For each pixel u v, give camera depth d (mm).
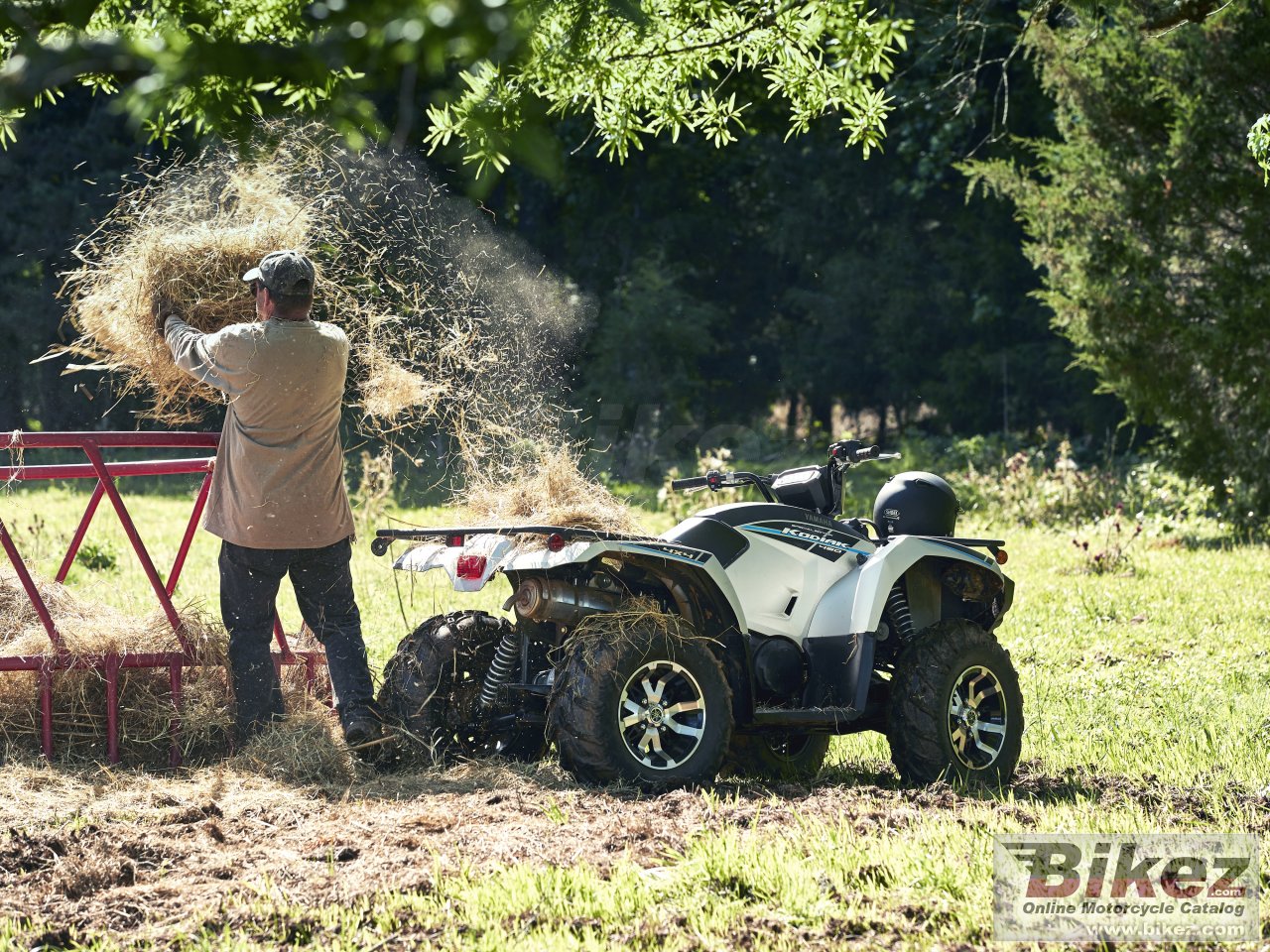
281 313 14156
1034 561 37250
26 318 74625
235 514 14242
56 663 14242
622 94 13312
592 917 9594
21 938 9258
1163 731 17469
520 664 14883
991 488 52719
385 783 13898
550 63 8859
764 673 14953
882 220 93250
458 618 15312
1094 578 33344
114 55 5676
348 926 9391
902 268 88625
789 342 98688
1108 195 44938
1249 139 20844
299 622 23766
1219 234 43938
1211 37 42000
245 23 6879
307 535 14312
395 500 45656
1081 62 44625
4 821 11859
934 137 74688
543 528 13758
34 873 10680
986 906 9883
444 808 12602
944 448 77625
